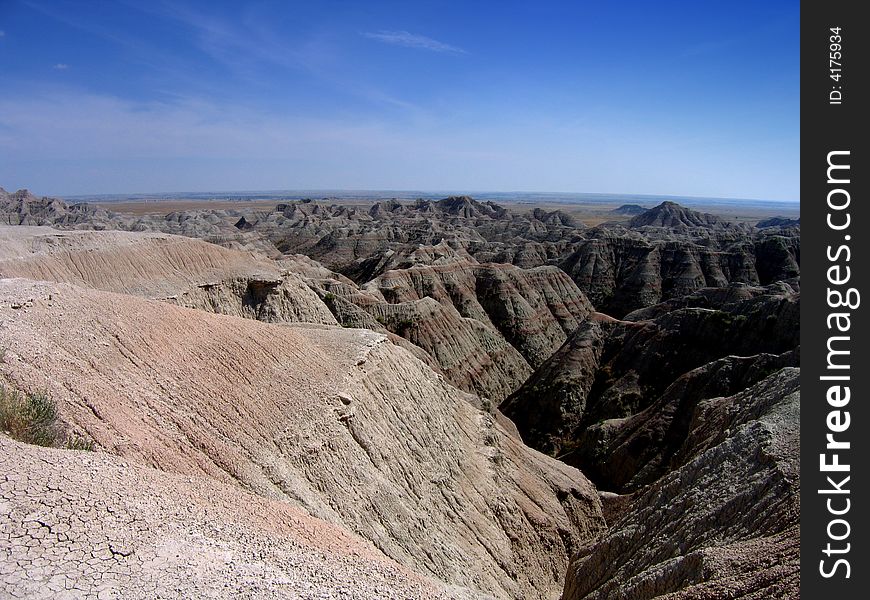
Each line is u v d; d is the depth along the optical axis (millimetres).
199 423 19328
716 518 19656
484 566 26219
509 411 57812
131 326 21219
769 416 24375
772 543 15422
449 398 36375
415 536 23703
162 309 23859
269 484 18938
